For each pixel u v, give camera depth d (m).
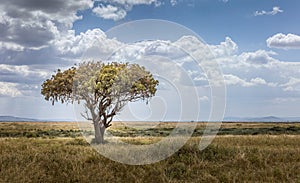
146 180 7.99
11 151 10.84
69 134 21.30
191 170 8.78
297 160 10.00
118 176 8.34
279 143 14.04
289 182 7.88
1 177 7.79
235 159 9.71
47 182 7.81
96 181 7.90
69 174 8.29
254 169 8.99
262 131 24.98
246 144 13.62
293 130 26.05
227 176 8.18
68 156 9.83
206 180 8.02
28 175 8.01
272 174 8.40
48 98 16.08
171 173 8.58
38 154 9.91
